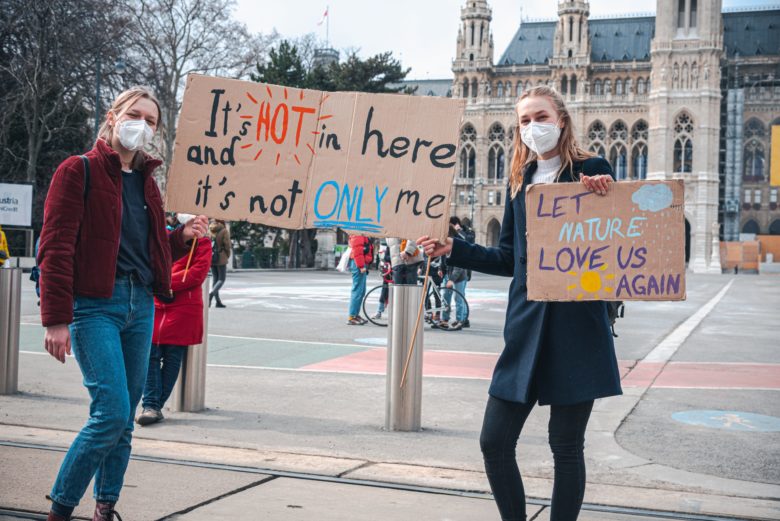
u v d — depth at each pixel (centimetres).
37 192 4572
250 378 1001
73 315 403
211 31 5484
